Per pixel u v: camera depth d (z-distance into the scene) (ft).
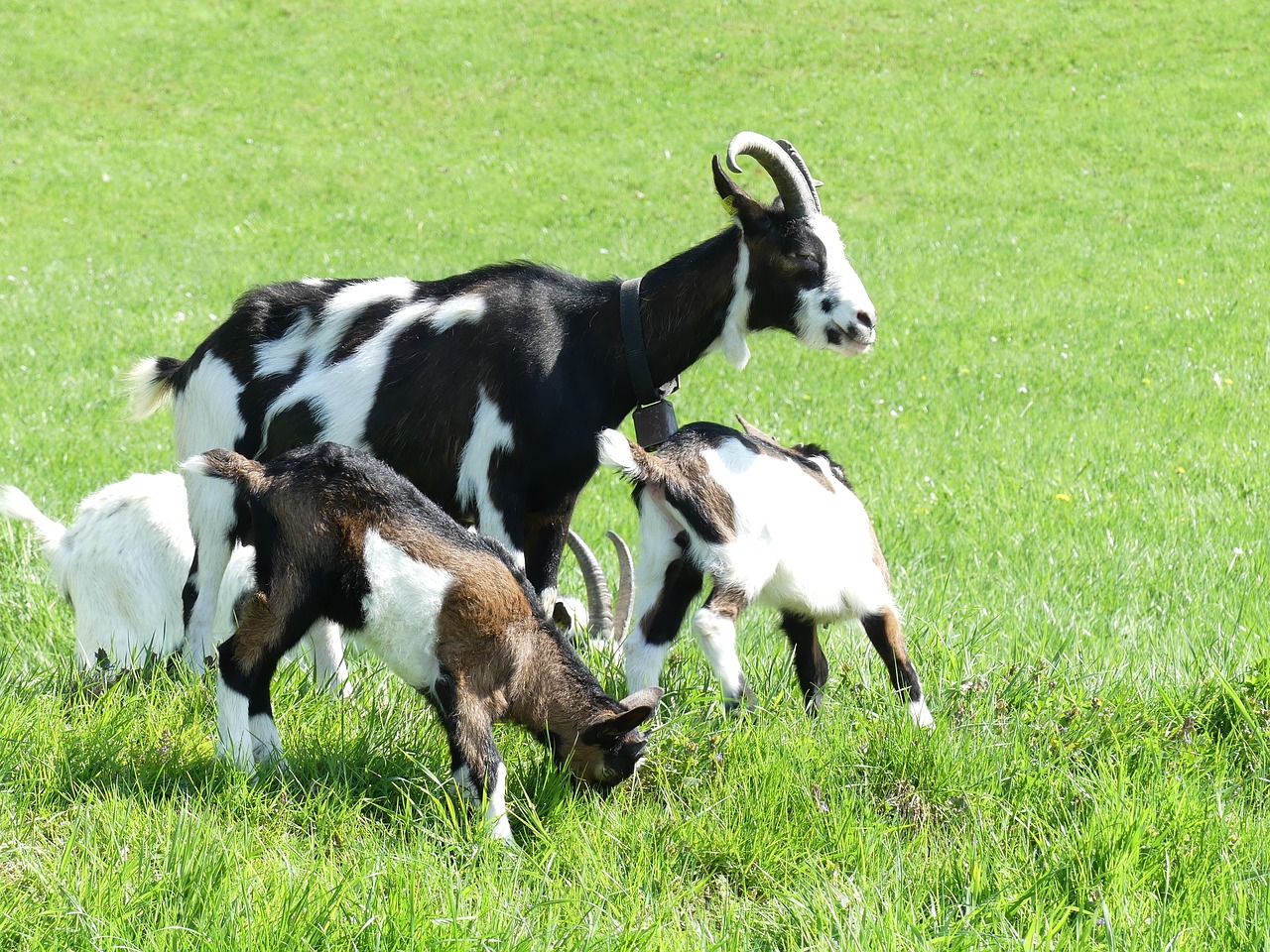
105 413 49.67
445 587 17.97
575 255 79.92
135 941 14.32
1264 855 17.11
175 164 101.30
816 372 57.88
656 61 119.14
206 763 18.58
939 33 121.19
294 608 18.31
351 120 110.63
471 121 109.60
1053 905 15.96
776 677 22.56
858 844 17.22
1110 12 122.21
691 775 19.20
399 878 15.42
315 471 18.31
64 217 90.43
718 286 23.98
